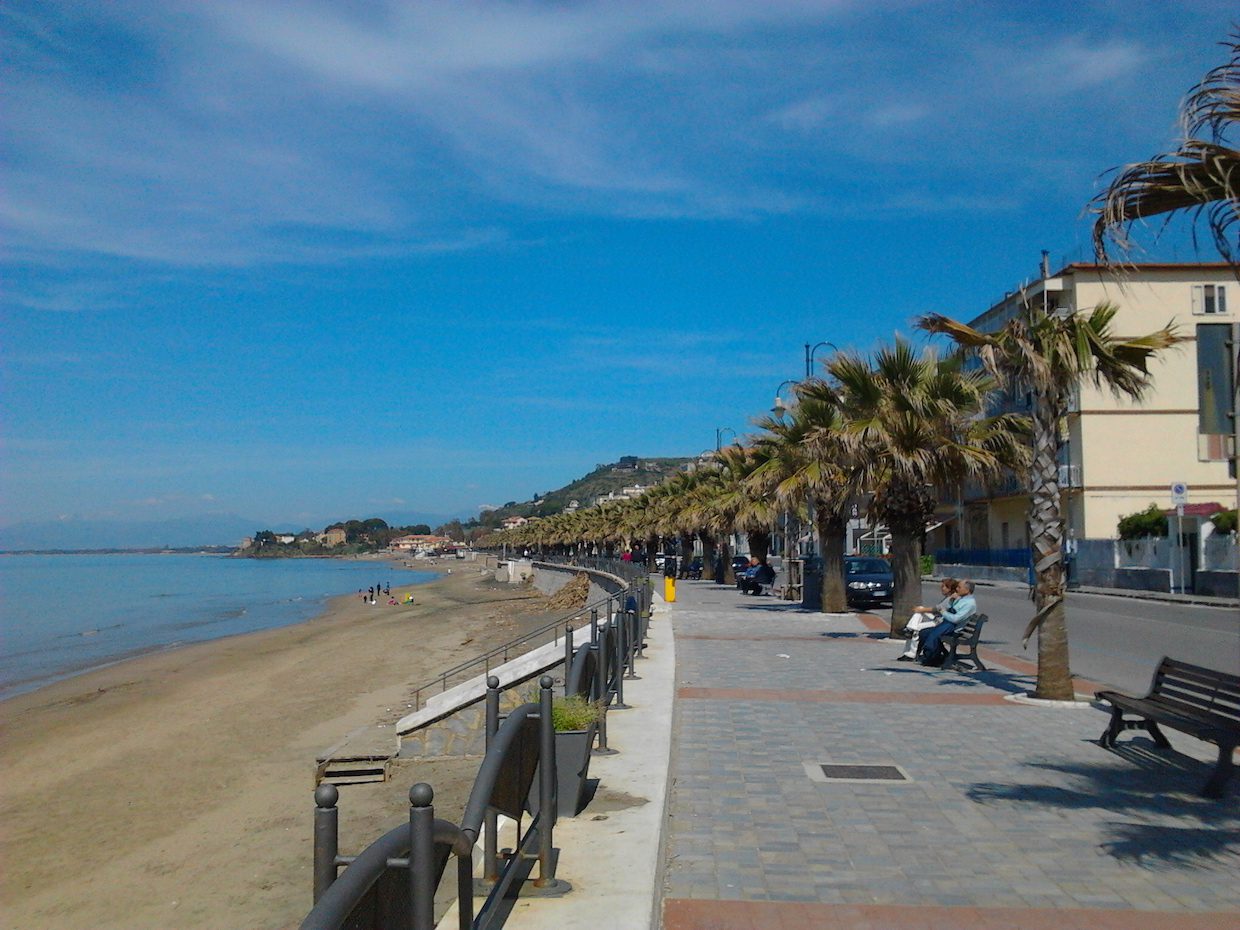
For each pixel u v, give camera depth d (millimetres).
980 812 7059
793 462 25156
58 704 26203
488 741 5414
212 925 8836
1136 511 43469
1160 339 10789
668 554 72750
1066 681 11586
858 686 13023
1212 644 19453
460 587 104375
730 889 5598
